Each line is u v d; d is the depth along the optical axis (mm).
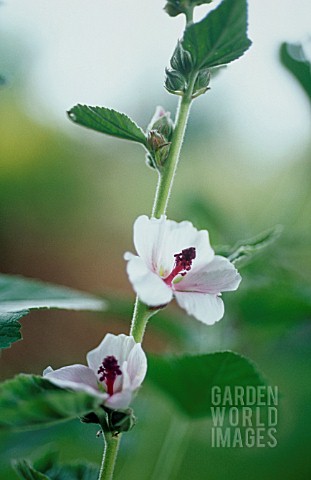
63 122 1361
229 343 683
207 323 430
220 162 1104
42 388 402
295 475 732
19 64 1218
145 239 435
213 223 758
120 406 411
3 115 1337
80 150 1373
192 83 451
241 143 1088
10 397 393
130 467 679
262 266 702
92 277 1287
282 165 958
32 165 1345
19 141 1345
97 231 1338
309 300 646
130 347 428
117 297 652
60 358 1022
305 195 807
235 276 444
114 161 1357
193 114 1121
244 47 441
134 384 418
